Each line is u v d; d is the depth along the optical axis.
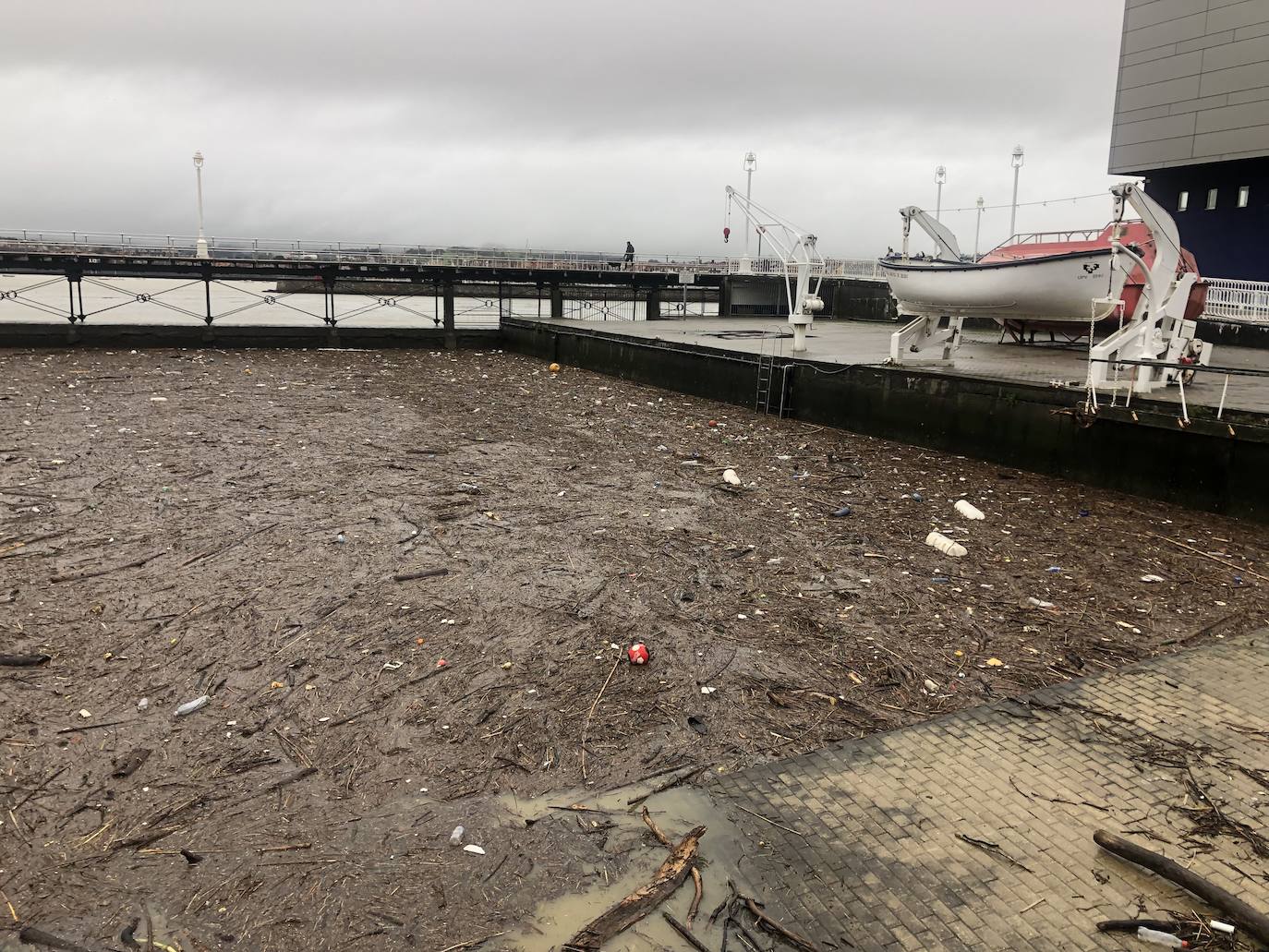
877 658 6.34
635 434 15.45
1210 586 7.98
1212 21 30.58
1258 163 30.45
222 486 10.77
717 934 3.57
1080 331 19.97
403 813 4.40
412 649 6.34
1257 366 16.91
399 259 31.94
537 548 8.74
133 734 5.11
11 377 19.50
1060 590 7.85
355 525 9.30
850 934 3.59
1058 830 4.30
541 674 5.99
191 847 4.10
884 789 4.65
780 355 18.39
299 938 3.53
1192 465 10.91
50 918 3.59
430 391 20.33
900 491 11.68
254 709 5.44
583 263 35.38
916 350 16.86
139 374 21.05
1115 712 5.54
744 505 10.70
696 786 4.69
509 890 3.84
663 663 6.20
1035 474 12.95
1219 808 4.48
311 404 17.48
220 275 28.58
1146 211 12.62
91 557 8.06
